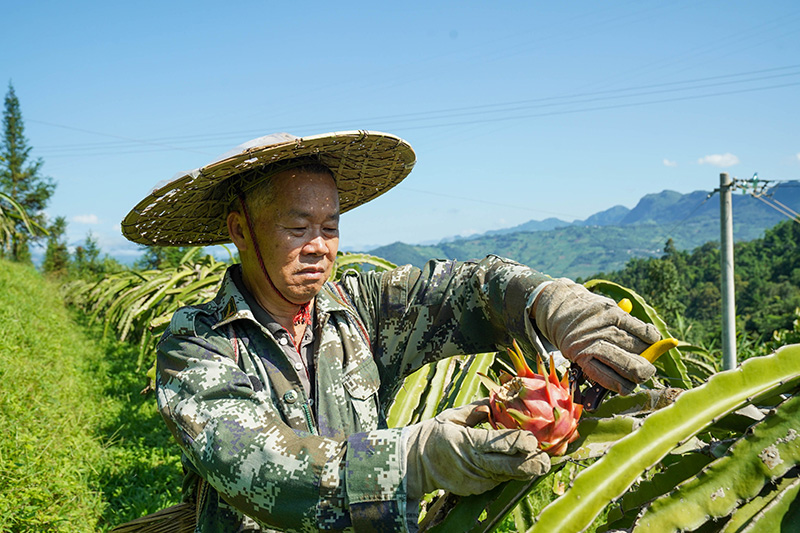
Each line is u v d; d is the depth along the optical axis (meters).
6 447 4.34
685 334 10.54
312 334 1.63
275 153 1.36
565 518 1.04
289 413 1.50
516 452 1.01
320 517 1.11
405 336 1.69
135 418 6.91
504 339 1.60
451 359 2.46
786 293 63.09
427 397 2.36
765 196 15.12
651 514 1.01
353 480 1.09
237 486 1.16
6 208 10.66
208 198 1.66
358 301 1.72
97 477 4.98
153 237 1.77
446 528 1.17
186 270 6.27
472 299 1.59
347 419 1.56
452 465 1.05
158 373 1.45
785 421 1.01
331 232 1.51
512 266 1.48
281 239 1.46
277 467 1.14
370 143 1.58
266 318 1.56
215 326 1.48
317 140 1.35
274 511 1.14
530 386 1.09
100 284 14.70
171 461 5.55
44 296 17.45
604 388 1.15
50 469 4.39
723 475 1.01
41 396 6.17
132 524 1.88
